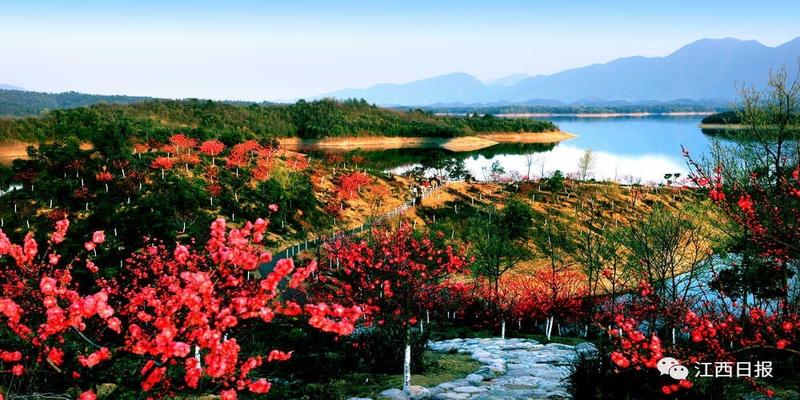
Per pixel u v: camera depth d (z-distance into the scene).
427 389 16.52
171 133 128.38
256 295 8.32
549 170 145.12
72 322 7.21
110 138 85.56
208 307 7.80
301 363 19.80
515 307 40.25
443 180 102.25
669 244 26.36
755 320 15.95
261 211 69.75
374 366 19.75
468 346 27.12
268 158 106.69
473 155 186.25
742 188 14.09
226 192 75.00
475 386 16.94
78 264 34.06
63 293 7.52
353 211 81.31
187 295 7.58
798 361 15.06
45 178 72.75
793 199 12.96
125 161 79.81
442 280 34.66
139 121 155.88
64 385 9.05
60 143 85.06
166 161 85.88
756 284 21.36
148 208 59.66
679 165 157.00
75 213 62.91
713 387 11.48
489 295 40.09
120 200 67.12
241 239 8.55
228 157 100.81
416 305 23.05
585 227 70.94
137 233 50.34
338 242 45.41
